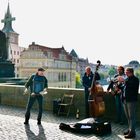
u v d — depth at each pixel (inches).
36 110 489.7
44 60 2965.1
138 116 395.9
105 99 420.2
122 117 385.4
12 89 552.4
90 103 360.8
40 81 374.6
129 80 312.0
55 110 450.6
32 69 3006.9
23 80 941.2
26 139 290.8
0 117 412.5
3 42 1037.8
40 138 296.8
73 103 457.1
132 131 311.1
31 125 361.7
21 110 490.0
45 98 495.5
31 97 370.0
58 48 3363.7
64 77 3383.4
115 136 316.2
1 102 569.6
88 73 415.5
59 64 3253.0
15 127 346.3
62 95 473.4
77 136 309.1
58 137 302.8
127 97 311.7
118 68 387.5
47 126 358.9
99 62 374.6
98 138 304.0
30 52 3021.7
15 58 3722.9
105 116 420.2
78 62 4783.5
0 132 317.1
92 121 335.6
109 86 397.1
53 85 3110.2
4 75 940.6
